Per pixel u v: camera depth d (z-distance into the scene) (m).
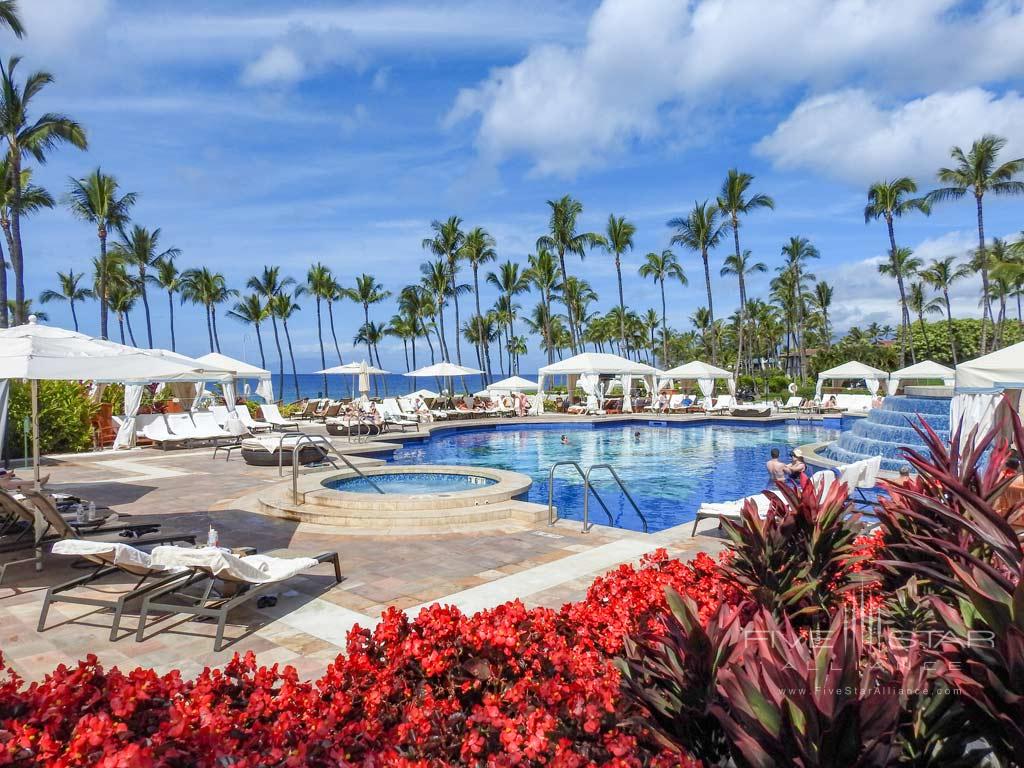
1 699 2.52
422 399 31.11
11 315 52.00
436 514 9.15
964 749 2.09
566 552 7.59
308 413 30.62
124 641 4.96
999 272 38.47
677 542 8.05
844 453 16.72
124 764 1.95
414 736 2.60
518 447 22.25
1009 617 1.93
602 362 31.02
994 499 3.68
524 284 60.25
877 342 87.81
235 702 2.94
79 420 18.12
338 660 3.25
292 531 8.62
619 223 49.94
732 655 2.40
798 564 3.92
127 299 56.78
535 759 2.36
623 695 2.62
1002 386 9.47
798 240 60.00
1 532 7.87
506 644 3.14
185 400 27.38
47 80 28.06
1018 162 37.78
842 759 1.84
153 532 8.38
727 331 87.56
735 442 23.59
